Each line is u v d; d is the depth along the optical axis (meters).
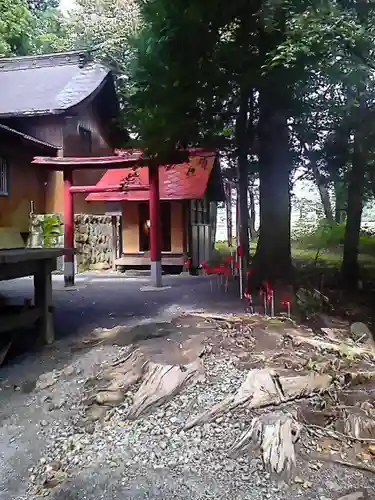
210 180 13.45
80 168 9.59
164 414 3.27
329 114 6.14
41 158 9.49
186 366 3.75
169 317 6.12
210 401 3.33
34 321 5.01
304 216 14.73
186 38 5.71
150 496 2.49
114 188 9.69
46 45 20.09
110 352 4.55
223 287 8.97
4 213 11.33
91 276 11.83
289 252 7.17
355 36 4.50
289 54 4.60
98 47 16.39
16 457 3.03
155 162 7.54
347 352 4.39
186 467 2.71
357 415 3.08
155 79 6.13
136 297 8.05
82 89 12.97
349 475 2.57
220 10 5.41
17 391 3.96
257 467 2.65
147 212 12.95
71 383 3.99
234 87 6.03
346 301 7.14
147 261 12.76
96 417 3.39
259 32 5.46
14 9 18.70
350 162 7.27
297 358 4.07
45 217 12.32
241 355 4.10
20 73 14.80
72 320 6.20
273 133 6.75
